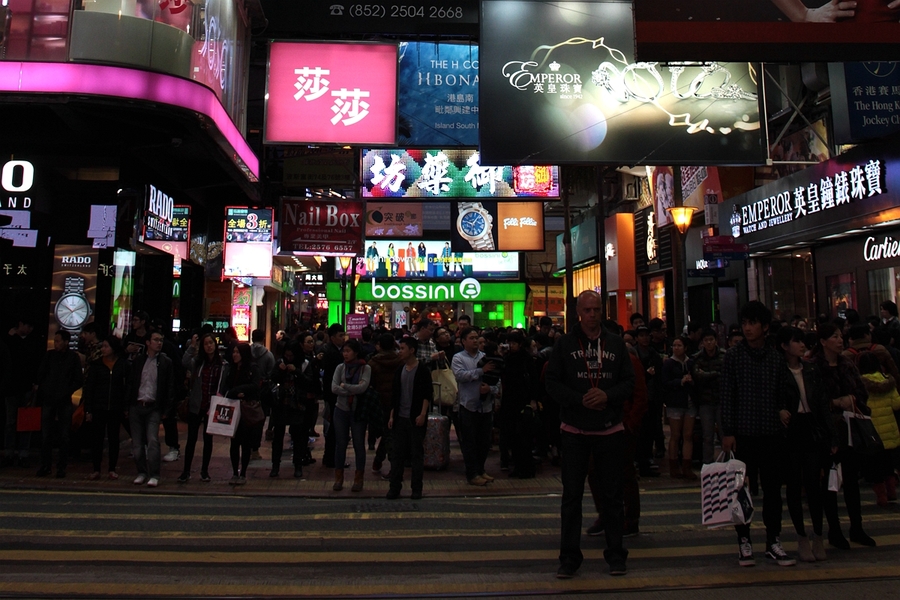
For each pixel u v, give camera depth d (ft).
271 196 54.60
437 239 92.07
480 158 38.70
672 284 74.49
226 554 16.75
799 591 13.94
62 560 16.02
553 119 39.27
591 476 18.54
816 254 51.60
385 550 17.31
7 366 27.43
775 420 15.61
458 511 21.86
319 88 43.93
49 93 29.50
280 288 73.10
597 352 15.21
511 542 18.19
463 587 14.28
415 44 48.83
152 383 25.53
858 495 17.71
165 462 30.60
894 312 30.45
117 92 30.07
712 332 27.20
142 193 37.99
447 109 48.39
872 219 40.68
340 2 44.83
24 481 25.71
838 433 17.20
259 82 55.62
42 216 35.73
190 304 51.55
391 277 95.04
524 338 28.45
